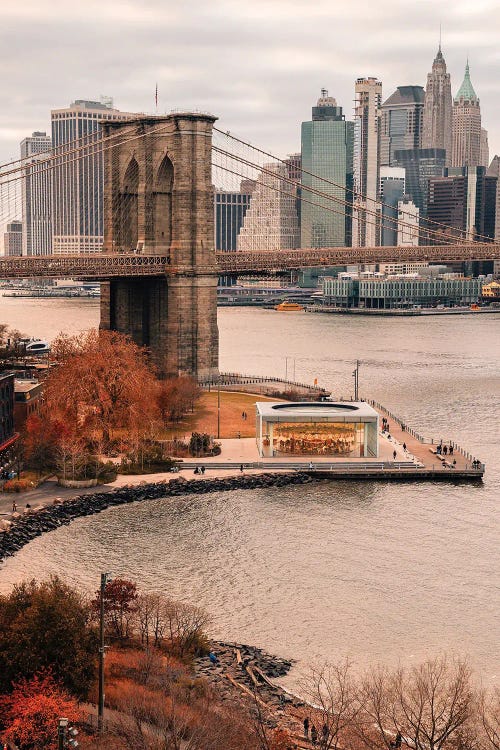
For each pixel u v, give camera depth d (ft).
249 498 515.50
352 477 553.23
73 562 418.51
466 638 352.90
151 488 519.19
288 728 288.92
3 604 305.73
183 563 418.92
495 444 639.35
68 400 596.29
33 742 264.52
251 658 334.24
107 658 314.55
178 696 289.94
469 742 280.31
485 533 458.09
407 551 433.48
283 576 405.39
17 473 533.55
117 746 261.24
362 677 323.16
